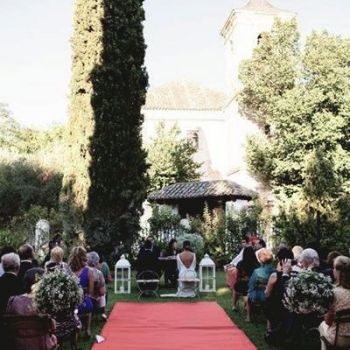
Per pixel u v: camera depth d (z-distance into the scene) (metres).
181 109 44.62
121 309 13.26
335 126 32.09
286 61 36.28
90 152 19.52
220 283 19.44
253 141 36.19
